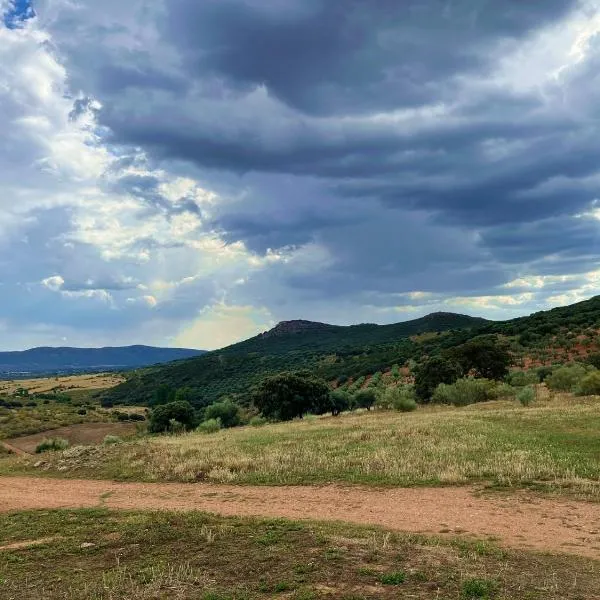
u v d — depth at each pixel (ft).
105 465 86.48
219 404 223.10
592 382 151.94
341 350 519.60
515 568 31.71
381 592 27.02
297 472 70.03
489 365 231.71
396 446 81.05
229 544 36.78
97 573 33.30
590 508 48.39
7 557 37.83
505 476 59.98
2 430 245.24
